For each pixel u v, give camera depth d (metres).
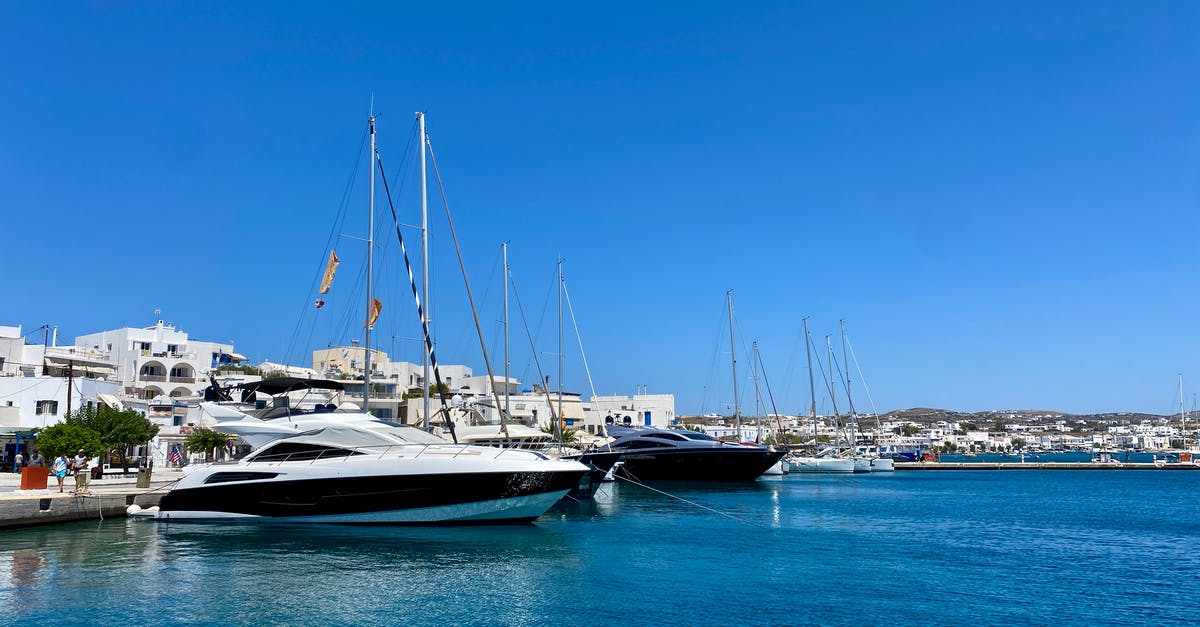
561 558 24.84
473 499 29.09
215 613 17.94
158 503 32.53
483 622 17.64
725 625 17.70
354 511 29.14
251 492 29.39
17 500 27.80
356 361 86.56
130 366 83.88
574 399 108.31
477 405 54.38
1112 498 58.25
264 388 32.34
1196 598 21.23
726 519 37.72
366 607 18.69
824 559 26.42
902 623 18.23
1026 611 19.58
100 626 16.81
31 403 52.34
